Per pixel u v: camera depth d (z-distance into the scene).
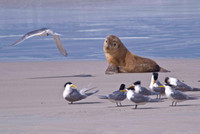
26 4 92.81
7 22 57.81
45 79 19.70
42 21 59.25
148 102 12.01
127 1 97.38
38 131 8.45
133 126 8.66
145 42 36.03
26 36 10.05
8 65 24.64
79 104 13.16
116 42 22.14
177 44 34.34
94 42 36.78
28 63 25.50
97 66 24.41
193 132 7.98
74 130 8.45
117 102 12.45
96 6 87.56
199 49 31.47
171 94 11.88
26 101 14.16
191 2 94.38
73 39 39.00
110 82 18.62
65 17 65.06
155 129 8.31
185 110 10.89
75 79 19.62
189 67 23.22
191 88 14.61
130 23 53.44
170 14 66.44
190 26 48.34
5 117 10.76
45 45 35.56
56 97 14.91
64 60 27.30
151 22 54.34
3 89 16.94
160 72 21.86
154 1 97.62
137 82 13.52
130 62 22.14
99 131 8.29
